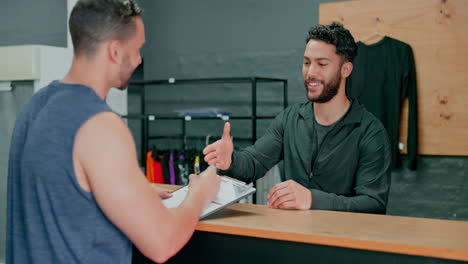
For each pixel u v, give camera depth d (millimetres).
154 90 4289
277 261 1170
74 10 997
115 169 908
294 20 3697
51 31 4613
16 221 1020
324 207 1514
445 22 3186
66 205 931
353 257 1088
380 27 3377
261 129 3861
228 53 3971
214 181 1264
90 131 917
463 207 3207
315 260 1128
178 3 4168
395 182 3387
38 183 940
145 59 4324
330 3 3531
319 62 1835
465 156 3193
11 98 3125
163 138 4207
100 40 984
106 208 921
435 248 993
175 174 3877
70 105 946
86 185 936
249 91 3896
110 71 1019
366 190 1757
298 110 2061
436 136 3248
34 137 953
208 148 1663
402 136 3338
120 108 4273
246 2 3881
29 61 3029
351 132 1898
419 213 3326
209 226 1241
